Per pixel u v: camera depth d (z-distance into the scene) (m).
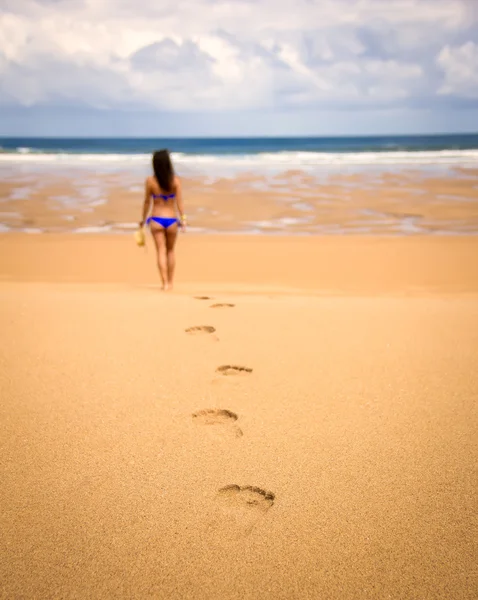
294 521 1.80
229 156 37.91
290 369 3.08
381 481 2.02
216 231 10.68
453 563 1.62
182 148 68.62
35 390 2.78
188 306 4.37
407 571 1.59
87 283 6.62
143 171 24.97
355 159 33.66
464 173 22.34
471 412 2.56
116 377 2.95
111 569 1.59
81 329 3.72
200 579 1.55
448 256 8.41
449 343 3.50
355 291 6.50
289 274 7.54
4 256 8.52
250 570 1.59
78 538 1.71
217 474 2.06
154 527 1.76
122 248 9.13
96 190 17.03
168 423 2.45
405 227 10.92
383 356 3.28
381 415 2.54
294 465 2.12
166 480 2.02
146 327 3.79
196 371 3.04
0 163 30.69
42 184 18.78
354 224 11.27
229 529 1.76
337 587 1.53
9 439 2.29
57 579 1.55
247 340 3.55
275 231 10.62
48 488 1.96
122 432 2.37
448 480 2.02
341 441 2.31
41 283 6.31
